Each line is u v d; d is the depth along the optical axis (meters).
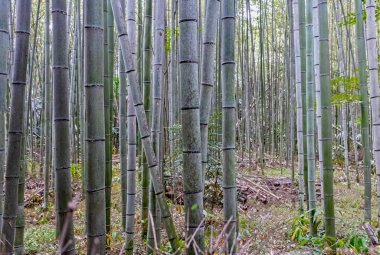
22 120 2.27
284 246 3.95
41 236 4.86
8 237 2.28
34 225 5.56
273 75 13.91
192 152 1.94
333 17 11.33
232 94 2.25
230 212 2.26
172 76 7.24
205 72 2.26
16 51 2.22
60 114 2.12
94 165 2.10
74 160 8.54
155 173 2.43
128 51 2.48
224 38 2.24
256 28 12.52
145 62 3.69
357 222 5.24
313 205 4.64
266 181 8.66
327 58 3.62
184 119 1.94
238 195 7.43
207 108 2.28
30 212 6.39
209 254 1.82
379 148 4.79
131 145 3.45
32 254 4.27
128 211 3.50
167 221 2.40
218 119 7.50
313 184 4.63
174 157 6.83
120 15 2.47
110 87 4.26
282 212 6.11
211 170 6.30
